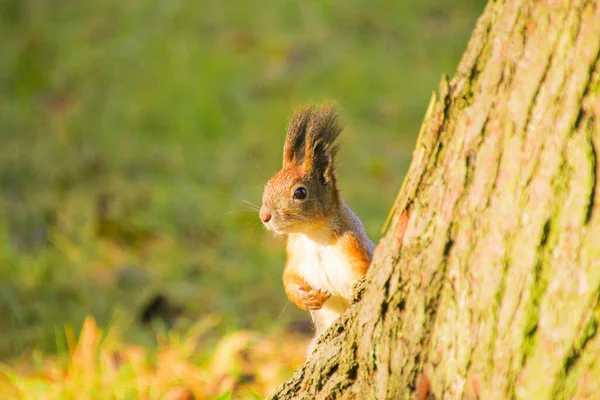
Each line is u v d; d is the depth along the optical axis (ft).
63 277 36.76
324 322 26.27
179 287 36.88
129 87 53.42
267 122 50.75
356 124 51.16
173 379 27.99
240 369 29.30
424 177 18.03
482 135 17.08
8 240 38.73
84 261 38.27
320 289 25.46
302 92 53.88
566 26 16.16
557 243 16.08
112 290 36.19
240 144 48.91
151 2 61.67
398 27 62.03
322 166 25.38
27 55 56.29
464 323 17.08
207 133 50.03
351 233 25.21
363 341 18.66
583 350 15.85
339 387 19.24
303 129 25.86
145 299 35.32
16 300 34.88
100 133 49.11
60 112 51.19
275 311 35.47
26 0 62.08
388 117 52.42
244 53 57.67
